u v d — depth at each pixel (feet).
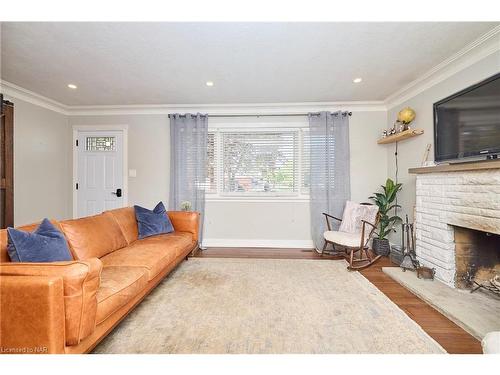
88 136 13.96
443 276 7.86
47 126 12.65
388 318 6.17
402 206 11.81
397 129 11.41
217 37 7.03
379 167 13.12
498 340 3.05
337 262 10.65
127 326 5.81
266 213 13.51
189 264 10.34
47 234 5.35
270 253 12.16
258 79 9.94
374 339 5.37
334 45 7.47
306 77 9.77
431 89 9.77
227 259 11.07
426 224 8.63
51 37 6.98
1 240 4.79
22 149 11.39
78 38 7.04
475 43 7.26
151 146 13.79
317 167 12.94
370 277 8.92
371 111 13.12
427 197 8.58
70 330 3.83
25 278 3.62
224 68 8.96
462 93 7.18
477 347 5.12
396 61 8.48
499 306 6.46
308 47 7.57
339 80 10.06
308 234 13.38
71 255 5.79
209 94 11.60
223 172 13.66
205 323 5.95
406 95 11.30
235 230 13.60
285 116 13.39
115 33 6.81
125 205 13.88
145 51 7.78
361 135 13.16
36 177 12.09
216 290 7.77
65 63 8.56
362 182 13.17
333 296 7.38
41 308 3.54
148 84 10.44
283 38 7.09
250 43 7.34
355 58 8.26
